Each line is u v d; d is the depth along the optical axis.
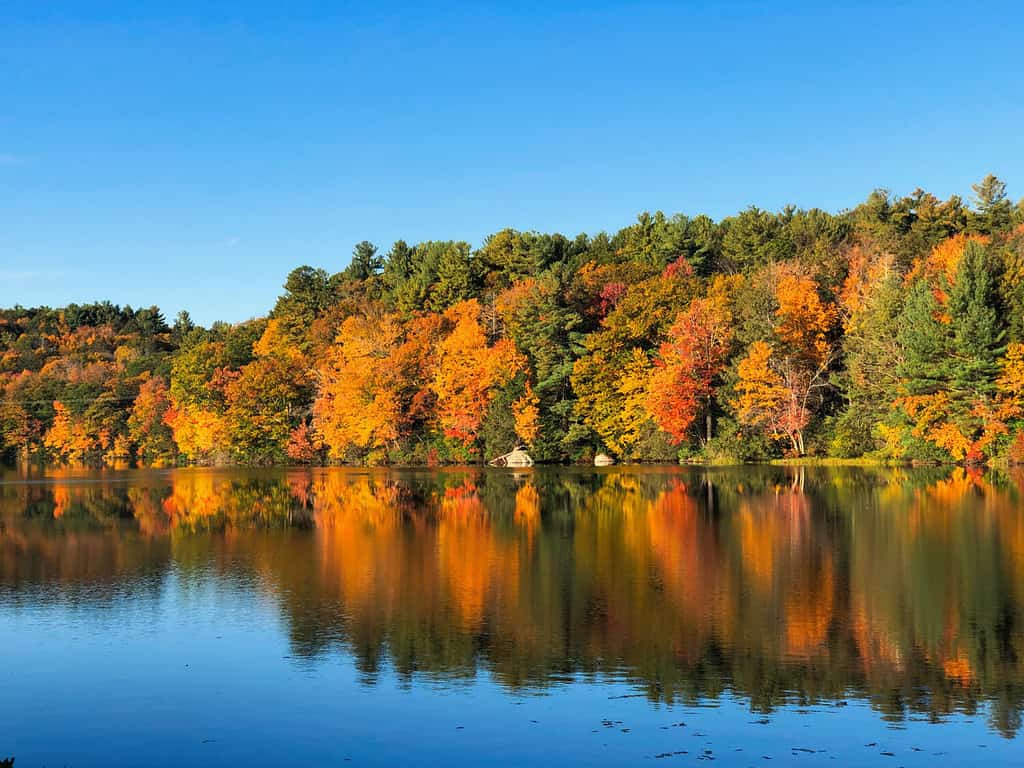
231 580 33.72
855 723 18.73
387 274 176.12
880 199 137.62
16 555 40.53
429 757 17.28
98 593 31.70
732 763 16.84
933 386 80.81
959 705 19.62
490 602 29.41
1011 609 27.70
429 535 44.50
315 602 29.73
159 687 21.36
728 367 95.06
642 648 24.03
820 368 93.00
